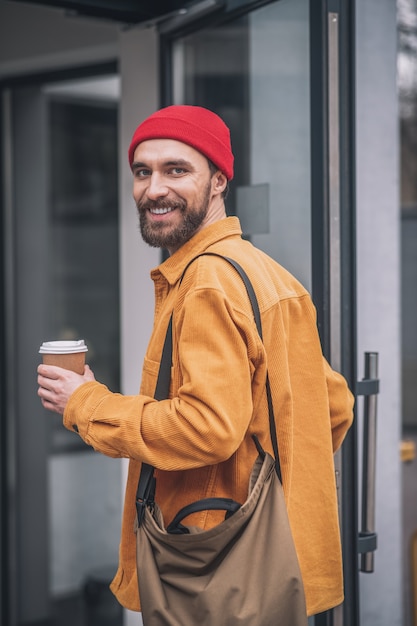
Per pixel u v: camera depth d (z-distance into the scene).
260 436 1.88
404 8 5.92
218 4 2.71
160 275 2.02
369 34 2.97
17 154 4.34
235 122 2.78
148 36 3.28
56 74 4.07
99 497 4.52
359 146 2.96
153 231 1.94
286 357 1.91
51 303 4.43
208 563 1.76
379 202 3.01
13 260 4.36
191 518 1.85
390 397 3.06
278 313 1.90
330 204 2.34
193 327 1.75
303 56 2.43
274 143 2.59
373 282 3.01
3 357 4.36
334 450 2.21
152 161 1.92
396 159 3.06
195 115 1.93
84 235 4.41
